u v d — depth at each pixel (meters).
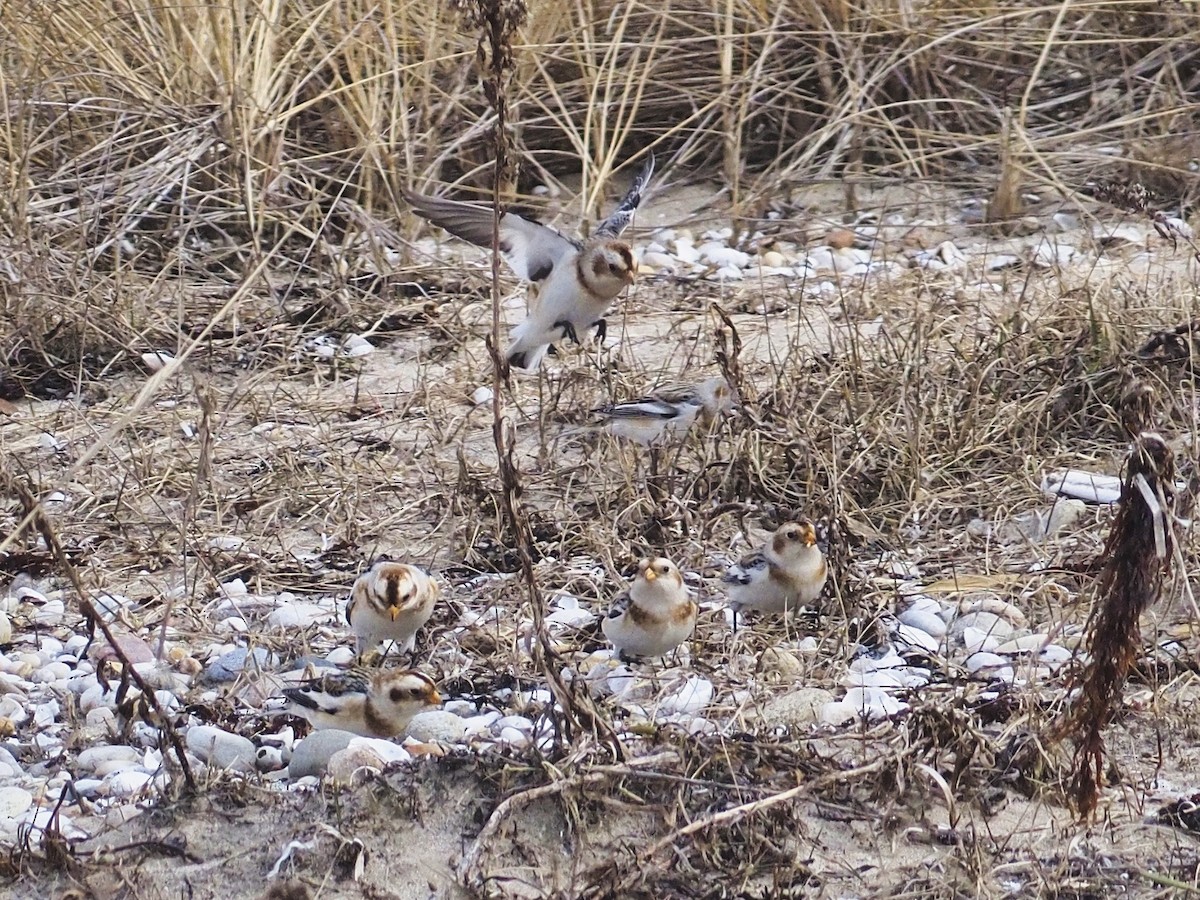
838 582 10.78
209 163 18.23
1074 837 7.89
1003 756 8.48
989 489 12.39
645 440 12.86
